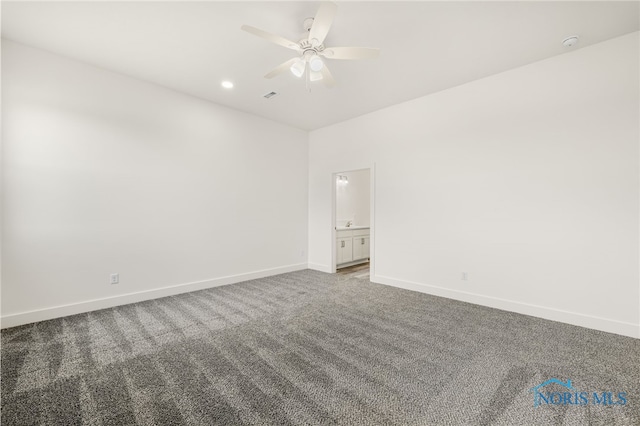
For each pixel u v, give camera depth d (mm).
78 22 2387
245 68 3168
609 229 2609
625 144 2533
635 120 2490
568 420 1503
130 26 2441
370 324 2789
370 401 1655
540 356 2174
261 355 2184
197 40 2648
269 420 1500
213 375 1913
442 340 2441
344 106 4281
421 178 3930
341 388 1777
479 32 2494
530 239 3037
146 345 2336
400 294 3816
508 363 2078
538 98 2979
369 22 2359
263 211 4809
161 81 3486
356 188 7000
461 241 3551
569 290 2811
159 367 2008
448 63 3025
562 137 2840
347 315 3029
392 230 4254
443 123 3705
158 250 3613
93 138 3117
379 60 2961
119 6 2188
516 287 3131
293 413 1553
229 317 2959
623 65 2539
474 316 3000
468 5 2156
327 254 5262
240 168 4477
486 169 3340
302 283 4395
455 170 3596
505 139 3197
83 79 3053
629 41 2510
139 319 2891
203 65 3105
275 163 4992
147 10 2236
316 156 5449
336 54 2320
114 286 3270
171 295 3711
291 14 2293
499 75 3234
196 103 3955
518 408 1595
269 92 3787
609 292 2611
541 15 2262
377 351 2250
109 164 3227
